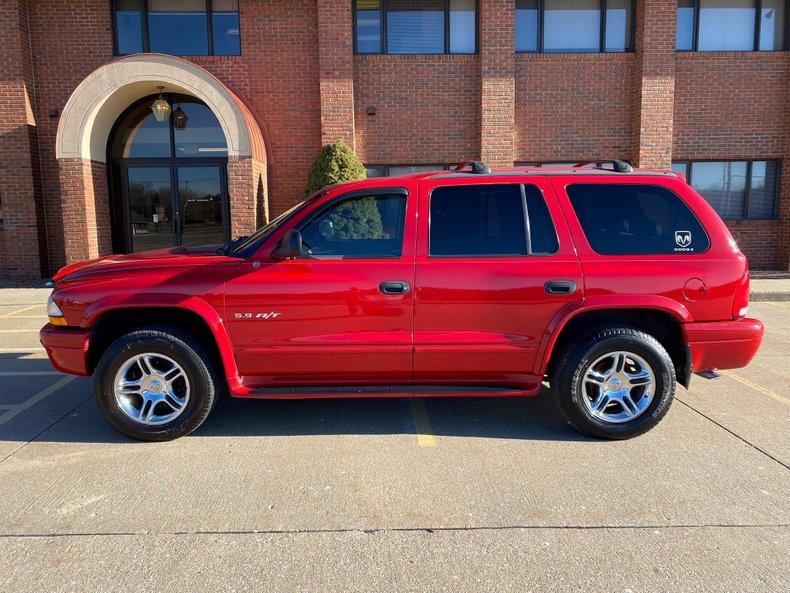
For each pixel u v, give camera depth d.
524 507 3.22
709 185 13.17
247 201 11.14
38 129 12.41
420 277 4.00
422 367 4.13
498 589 2.53
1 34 11.82
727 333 4.05
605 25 12.69
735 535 2.93
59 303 4.09
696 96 12.80
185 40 12.58
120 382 4.05
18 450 4.01
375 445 4.09
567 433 4.30
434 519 3.10
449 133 12.79
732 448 3.99
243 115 10.95
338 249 4.12
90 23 12.20
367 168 12.89
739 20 12.77
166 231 12.97
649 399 4.07
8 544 2.87
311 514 3.16
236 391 4.10
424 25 12.66
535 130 12.82
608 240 4.10
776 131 12.91
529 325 4.05
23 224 12.30
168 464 3.78
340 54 12.21
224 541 2.91
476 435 4.27
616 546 2.84
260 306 4.00
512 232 4.11
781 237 13.10
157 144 12.79
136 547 2.85
